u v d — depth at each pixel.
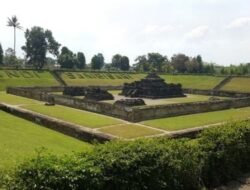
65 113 27.75
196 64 100.06
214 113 30.84
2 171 7.46
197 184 10.64
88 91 44.28
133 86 50.84
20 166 7.29
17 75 60.50
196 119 26.83
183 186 10.16
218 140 11.93
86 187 7.57
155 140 10.35
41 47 90.25
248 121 14.68
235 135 12.56
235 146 12.36
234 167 12.52
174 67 102.81
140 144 9.52
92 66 100.19
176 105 28.52
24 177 7.10
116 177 8.28
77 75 69.19
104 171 8.12
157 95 47.97
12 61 91.62
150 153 9.20
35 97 37.22
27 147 15.58
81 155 8.44
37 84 58.59
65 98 32.56
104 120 24.86
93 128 21.67
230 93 49.06
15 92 42.59
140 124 23.73
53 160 7.71
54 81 62.69
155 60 115.31
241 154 12.90
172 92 50.16
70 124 21.67
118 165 8.40
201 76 73.19
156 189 9.13
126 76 74.88
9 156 12.78
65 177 7.25
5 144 15.57
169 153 9.72
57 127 22.06
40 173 7.11
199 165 10.78
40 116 24.02
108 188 8.19
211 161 11.42
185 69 101.69
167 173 9.50
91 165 7.94
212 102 32.47
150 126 23.05
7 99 36.72
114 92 55.22
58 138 19.50
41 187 6.96
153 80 49.75
